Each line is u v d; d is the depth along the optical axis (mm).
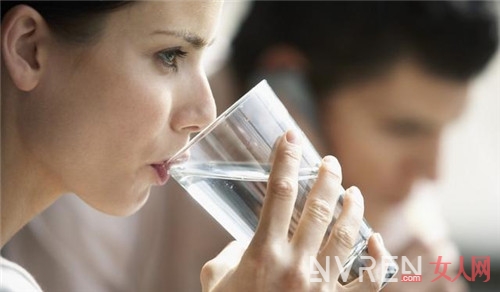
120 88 1784
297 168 1723
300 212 1784
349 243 1767
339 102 2896
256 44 2955
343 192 1834
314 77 2910
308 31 2881
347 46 2834
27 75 1794
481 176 4852
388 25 2791
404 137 2896
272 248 1705
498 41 2830
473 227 4672
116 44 1778
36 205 1891
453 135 4590
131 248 2969
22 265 2850
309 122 2910
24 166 1854
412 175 2920
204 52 1870
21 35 1787
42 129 1820
